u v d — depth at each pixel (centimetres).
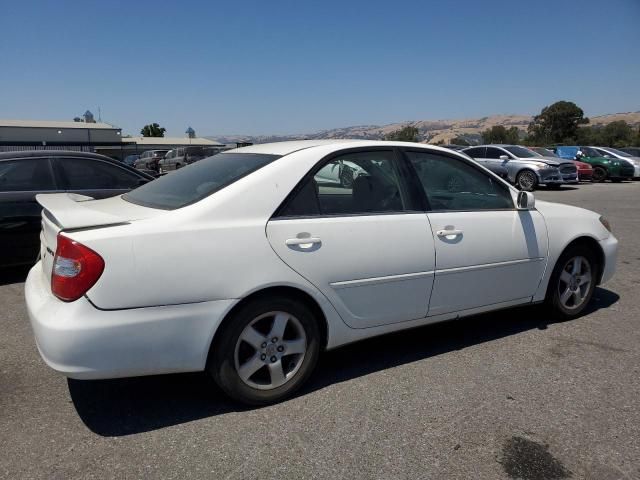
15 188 565
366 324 330
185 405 303
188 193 305
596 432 274
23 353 375
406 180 352
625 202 1396
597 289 545
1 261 556
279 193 300
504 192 403
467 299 371
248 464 246
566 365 355
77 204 315
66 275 253
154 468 243
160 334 264
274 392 301
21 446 260
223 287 275
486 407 298
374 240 322
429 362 361
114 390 322
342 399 309
